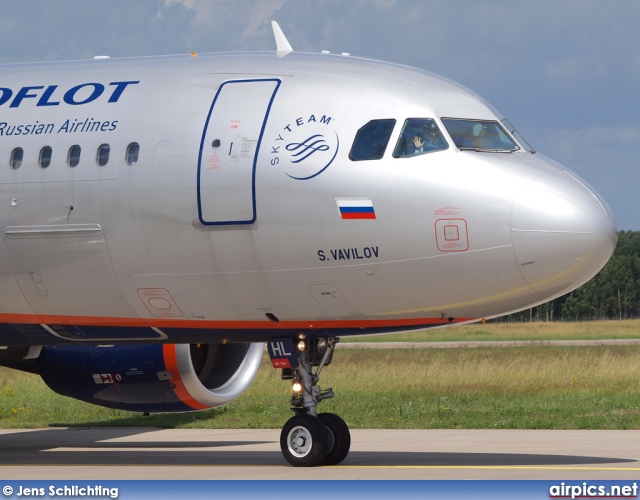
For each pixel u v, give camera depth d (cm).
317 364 5556
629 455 5850
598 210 4934
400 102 5128
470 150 5044
